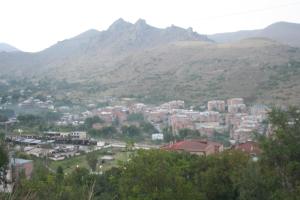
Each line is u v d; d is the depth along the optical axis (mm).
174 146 58688
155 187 21219
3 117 109438
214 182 28922
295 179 22719
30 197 14914
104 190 31656
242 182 23484
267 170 23234
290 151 22547
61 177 38125
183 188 21562
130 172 21812
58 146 86625
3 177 22641
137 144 95000
